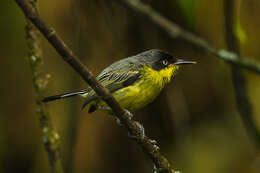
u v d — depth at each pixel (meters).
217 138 12.02
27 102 11.78
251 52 12.54
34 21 4.59
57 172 4.89
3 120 11.59
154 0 11.60
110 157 11.66
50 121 5.03
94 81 5.48
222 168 11.49
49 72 11.01
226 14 8.92
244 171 11.45
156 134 11.94
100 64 11.29
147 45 11.21
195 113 12.41
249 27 12.05
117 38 11.02
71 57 5.04
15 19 11.20
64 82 10.98
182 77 12.36
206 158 11.55
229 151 11.77
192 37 10.34
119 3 10.58
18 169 11.52
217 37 11.92
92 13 10.89
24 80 11.75
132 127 6.36
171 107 10.91
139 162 11.70
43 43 11.17
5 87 11.62
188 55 12.24
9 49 11.52
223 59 9.66
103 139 11.73
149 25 11.12
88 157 11.58
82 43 10.73
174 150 11.69
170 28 10.45
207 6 11.85
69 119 9.90
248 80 12.17
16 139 11.62
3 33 11.33
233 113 12.34
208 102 12.47
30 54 5.10
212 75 12.41
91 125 11.70
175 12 11.62
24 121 11.73
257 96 11.92
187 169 11.34
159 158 6.70
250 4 11.93
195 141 11.89
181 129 10.95
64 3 11.38
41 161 11.38
